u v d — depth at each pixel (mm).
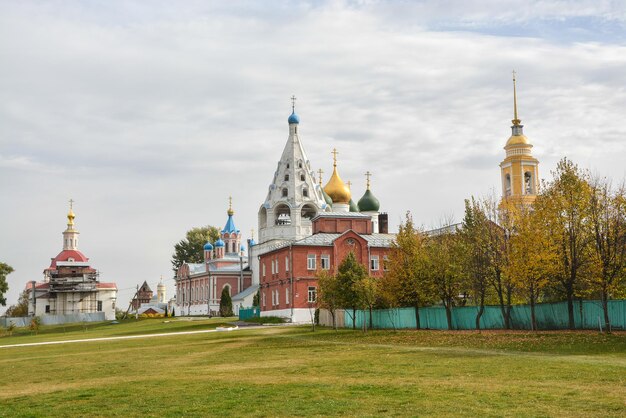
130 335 84438
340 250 97250
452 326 65688
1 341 91562
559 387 25016
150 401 24719
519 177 113000
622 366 31094
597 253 53719
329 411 21406
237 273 151500
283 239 127125
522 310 62875
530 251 54875
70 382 32625
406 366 34094
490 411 20703
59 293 162875
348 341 56281
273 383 28688
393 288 66625
